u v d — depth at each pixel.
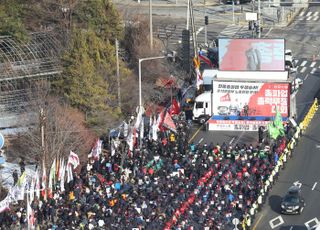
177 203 176.75
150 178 191.38
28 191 172.75
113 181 188.75
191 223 170.62
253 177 193.00
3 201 173.00
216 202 178.75
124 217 170.62
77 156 189.12
